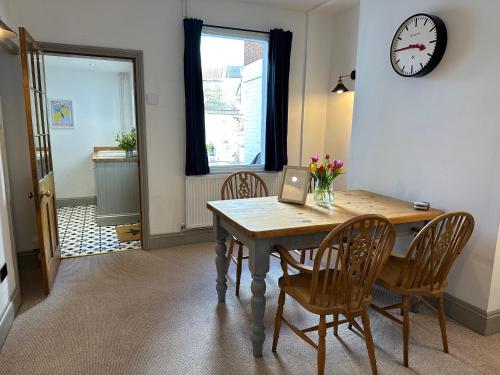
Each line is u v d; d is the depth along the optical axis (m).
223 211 2.34
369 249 1.72
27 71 2.40
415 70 2.62
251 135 4.30
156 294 2.79
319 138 4.43
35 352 2.06
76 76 5.80
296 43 4.11
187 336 2.24
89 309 2.55
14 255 2.53
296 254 3.69
